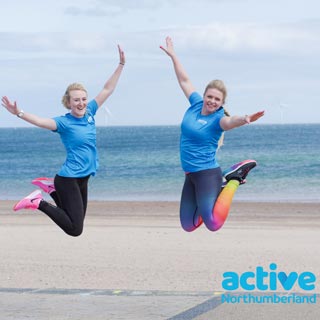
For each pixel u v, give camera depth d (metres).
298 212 30.23
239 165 10.79
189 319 10.56
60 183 10.70
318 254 17.30
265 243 19.28
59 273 14.79
